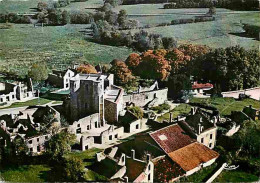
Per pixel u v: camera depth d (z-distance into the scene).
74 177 67.69
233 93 109.69
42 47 116.44
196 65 113.19
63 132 77.88
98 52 116.44
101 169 69.06
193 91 108.94
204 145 79.12
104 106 90.69
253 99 106.25
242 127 87.56
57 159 73.31
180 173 70.75
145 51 116.06
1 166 71.69
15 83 105.69
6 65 112.75
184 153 75.25
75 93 90.12
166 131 79.06
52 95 103.94
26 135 78.19
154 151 75.44
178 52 112.81
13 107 94.38
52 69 112.69
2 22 117.31
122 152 77.00
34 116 91.31
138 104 100.94
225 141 84.44
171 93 108.38
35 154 75.75
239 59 111.44
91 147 78.31
